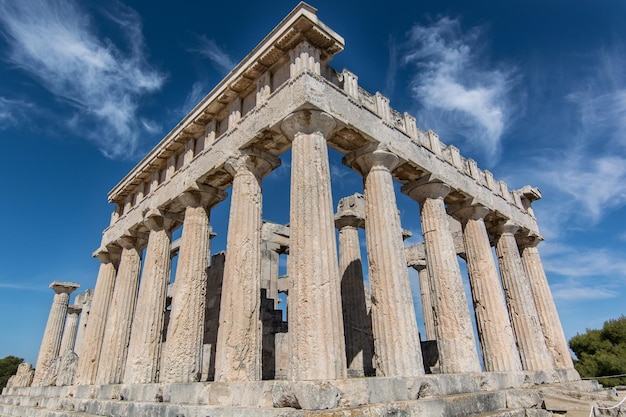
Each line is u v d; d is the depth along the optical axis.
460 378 12.76
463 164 20.31
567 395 15.18
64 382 22.98
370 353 19.72
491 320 17.55
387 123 15.30
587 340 34.34
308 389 8.80
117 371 18.86
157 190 19.58
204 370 19.94
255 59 14.34
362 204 23.02
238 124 15.05
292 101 12.59
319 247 10.85
